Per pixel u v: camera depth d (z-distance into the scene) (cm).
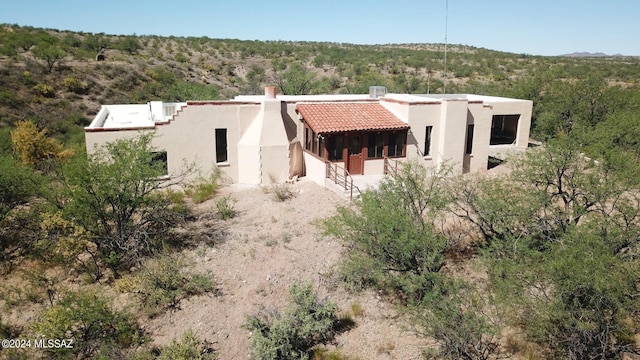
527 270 1048
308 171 2269
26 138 2589
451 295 1125
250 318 1175
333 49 9906
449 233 1501
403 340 1138
